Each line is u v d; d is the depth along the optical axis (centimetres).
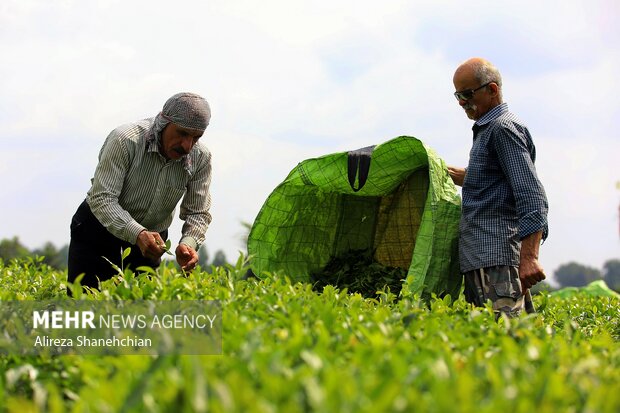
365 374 328
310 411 298
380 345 373
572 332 521
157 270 592
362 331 422
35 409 332
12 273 956
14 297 582
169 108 774
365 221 1063
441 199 862
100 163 786
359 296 645
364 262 1027
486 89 806
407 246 1059
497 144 793
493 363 372
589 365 370
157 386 334
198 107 773
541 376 332
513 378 341
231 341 403
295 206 1001
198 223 835
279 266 1013
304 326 471
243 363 341
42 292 798
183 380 316
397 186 1044
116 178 784
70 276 822
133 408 308
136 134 793
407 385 320
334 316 481
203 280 646
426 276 848
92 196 781
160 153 797
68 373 417
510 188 801
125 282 569
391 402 292
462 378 306
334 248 1060
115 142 784
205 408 284
